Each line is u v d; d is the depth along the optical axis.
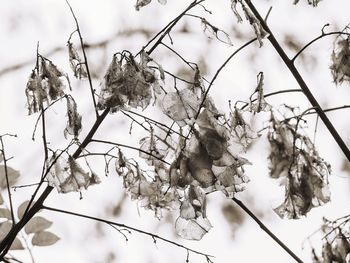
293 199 1.07
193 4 1.12
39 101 1.12
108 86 1.09
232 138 1.05
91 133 1.14
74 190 1.10
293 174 1.07
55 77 1.13
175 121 1.04
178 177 1.02
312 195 1.07
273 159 1.08
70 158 1.10
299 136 1.08
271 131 1.08
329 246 1.12
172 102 1.05
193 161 1.02
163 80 1.08
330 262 1.12
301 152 1.08
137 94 1.08
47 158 1.11
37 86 1.13
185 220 1.07
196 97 1.05
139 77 1.08
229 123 1.08
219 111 1.07
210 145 1.02
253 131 1.09
